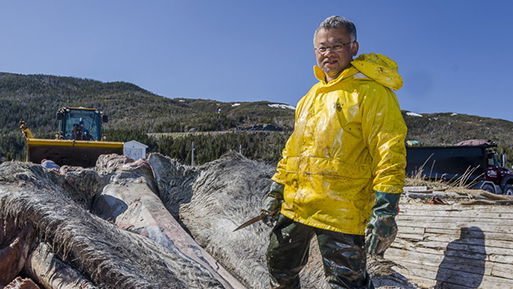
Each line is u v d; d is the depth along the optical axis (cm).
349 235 206
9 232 271
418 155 1066
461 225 388
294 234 227
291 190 229
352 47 229
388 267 359
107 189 479
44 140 912
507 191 1098
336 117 212
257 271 353
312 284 329
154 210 405
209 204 485
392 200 191
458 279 338
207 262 346
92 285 224
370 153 209
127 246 260
